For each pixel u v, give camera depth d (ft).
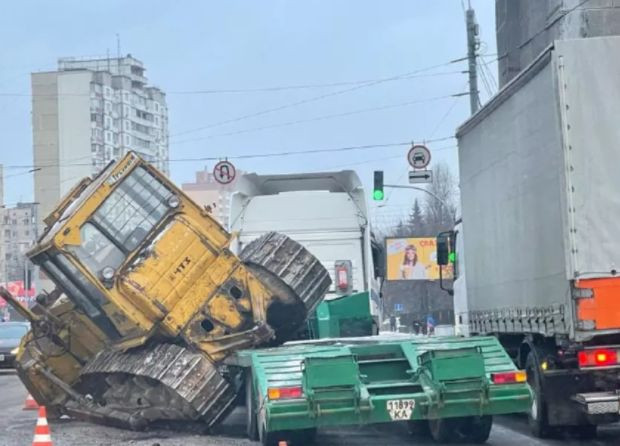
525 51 92.94
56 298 51.13
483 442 39.78
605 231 34.91
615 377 35.78
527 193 40.47
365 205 59.26
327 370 34.55
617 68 35.45
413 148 98.17
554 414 38.70
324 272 48.47
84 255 43.21
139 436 42.83
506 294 44.57
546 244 37.73
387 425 45.62
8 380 92.38
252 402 40.06
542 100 37.88
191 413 41.29
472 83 96.27
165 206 44.16
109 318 46.19
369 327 53.36
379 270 62.64
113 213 43.65
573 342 35.47
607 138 35.24
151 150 380.78
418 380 36.11
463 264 57.98
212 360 43.09
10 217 396.98
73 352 50.31
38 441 33.24
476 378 35.01
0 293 50.24
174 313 42.98
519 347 42.83
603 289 34.63
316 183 61.82
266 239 48.37
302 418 34.30
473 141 51.06
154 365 42.50
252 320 44.29
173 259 43.52
